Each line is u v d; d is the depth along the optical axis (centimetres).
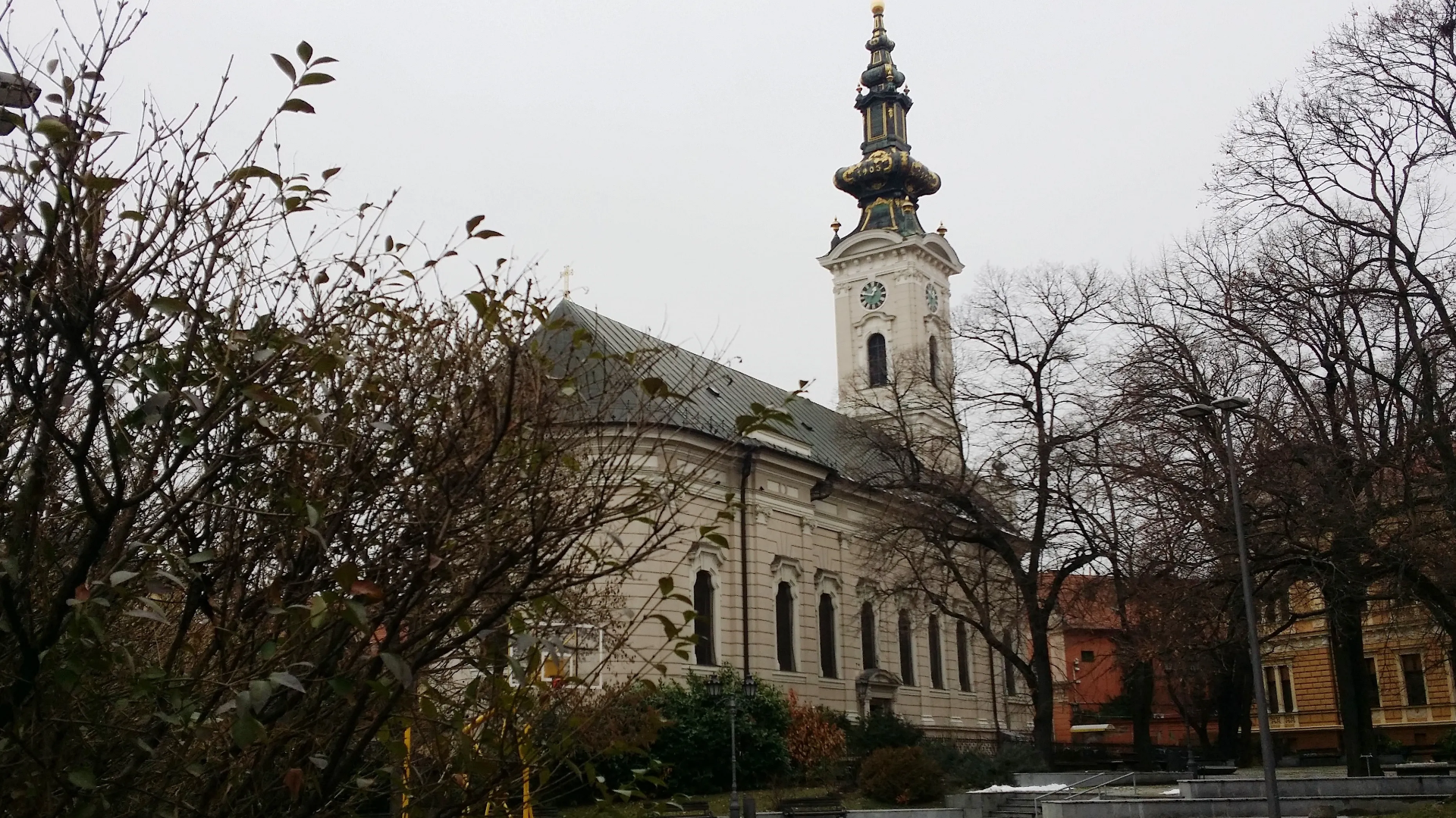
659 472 805
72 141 669
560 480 750
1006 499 4650
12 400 685
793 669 5272
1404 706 6812
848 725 4988
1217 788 3266
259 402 712
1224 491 3366
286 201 761
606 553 737
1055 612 5000
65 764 677
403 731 793
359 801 728
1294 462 3112
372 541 745
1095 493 4206
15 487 755
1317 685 7044
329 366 689
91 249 669
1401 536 2916
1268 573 3212
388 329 770
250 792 712
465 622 746
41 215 643
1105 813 3097
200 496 719
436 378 740
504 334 715
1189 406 3425
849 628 5719
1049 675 4594
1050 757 4547
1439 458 2964
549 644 718
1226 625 3375
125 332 725
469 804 720
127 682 653
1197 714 6194
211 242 724
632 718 938
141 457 726
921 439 4903
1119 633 4459
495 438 682
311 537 729
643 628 4406
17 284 656
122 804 686
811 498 5578
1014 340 4684
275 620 716
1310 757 5747
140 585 671
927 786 3844
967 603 6234
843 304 7100
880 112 7338
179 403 692
